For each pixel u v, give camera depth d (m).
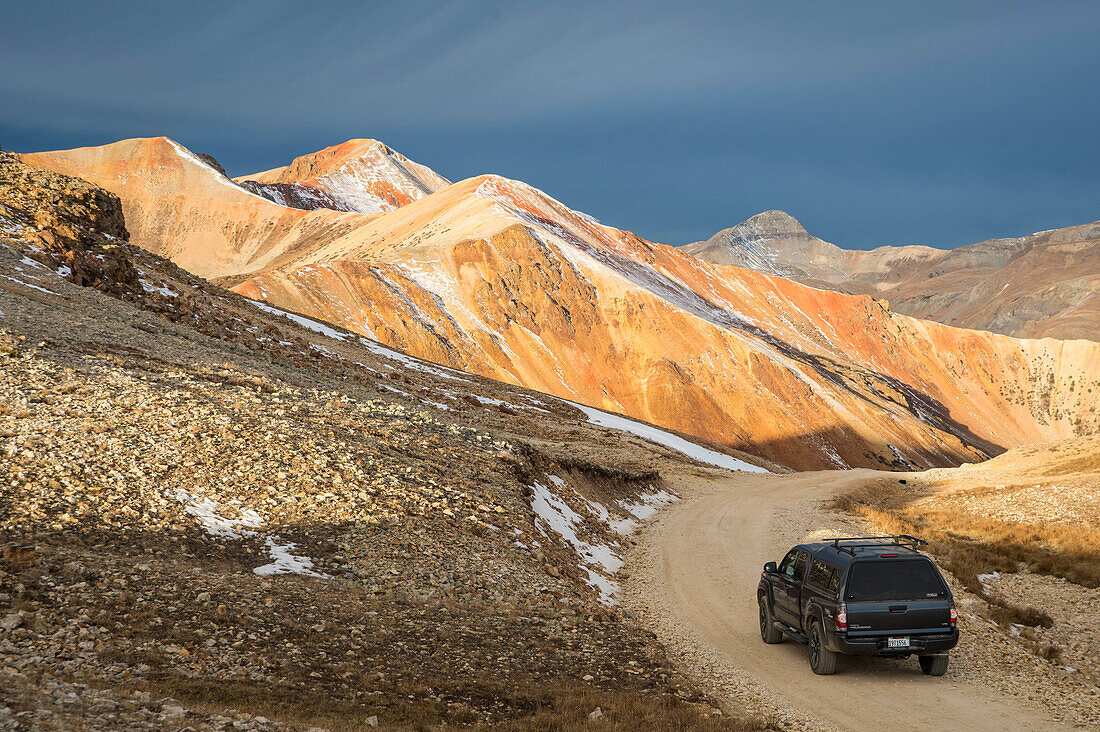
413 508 21.03
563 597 18.58
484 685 12.09
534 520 24.58
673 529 32.94
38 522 14.58
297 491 19.89
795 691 13.48
